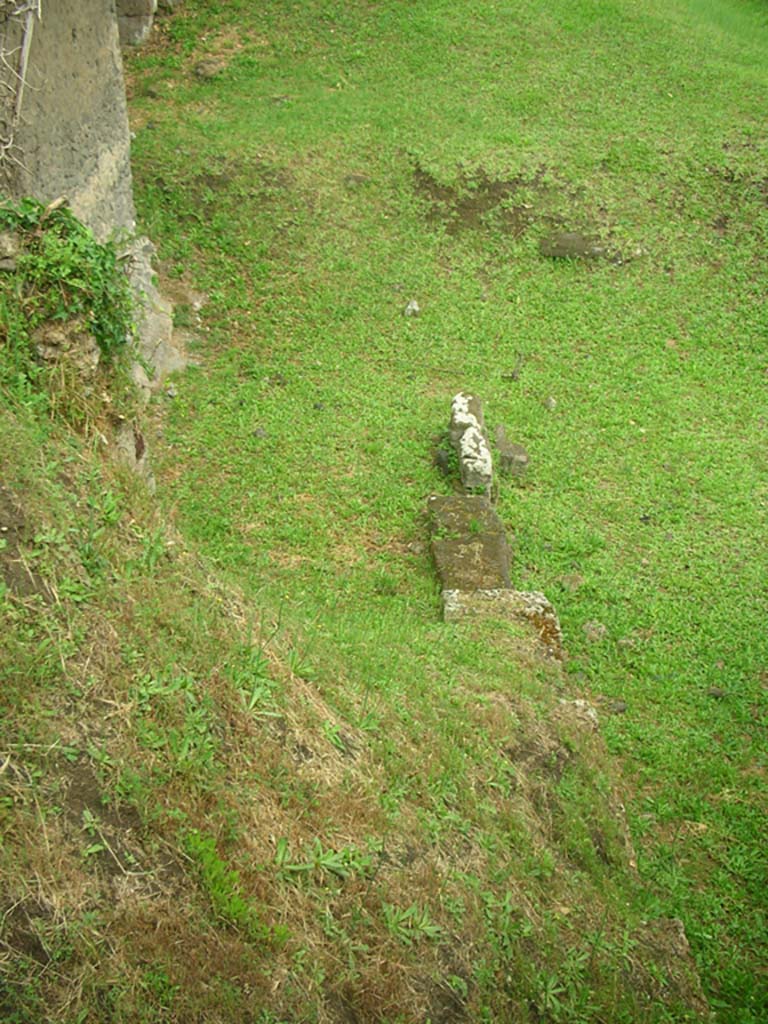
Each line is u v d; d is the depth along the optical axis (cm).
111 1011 369
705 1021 530
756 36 2027
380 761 532
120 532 546
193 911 405
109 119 1009
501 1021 448
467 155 1517
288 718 513
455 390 1182
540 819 570
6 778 407
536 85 1723
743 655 832
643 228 1459
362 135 1563
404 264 1376
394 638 694
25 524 487
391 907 451
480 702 629
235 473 998
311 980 411
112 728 446
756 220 1490
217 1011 384
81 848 402
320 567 868
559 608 873
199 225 1368
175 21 1895
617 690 791
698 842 671
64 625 468
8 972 361
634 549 964
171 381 1131
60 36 859
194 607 535
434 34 1855
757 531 1001
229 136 1533
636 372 1258
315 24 1894
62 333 604
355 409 1120
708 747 746
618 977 507
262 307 1276
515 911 498
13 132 773
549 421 1152
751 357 1306
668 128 1627
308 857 453
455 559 861
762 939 609
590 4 1941
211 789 449
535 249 1426
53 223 629
